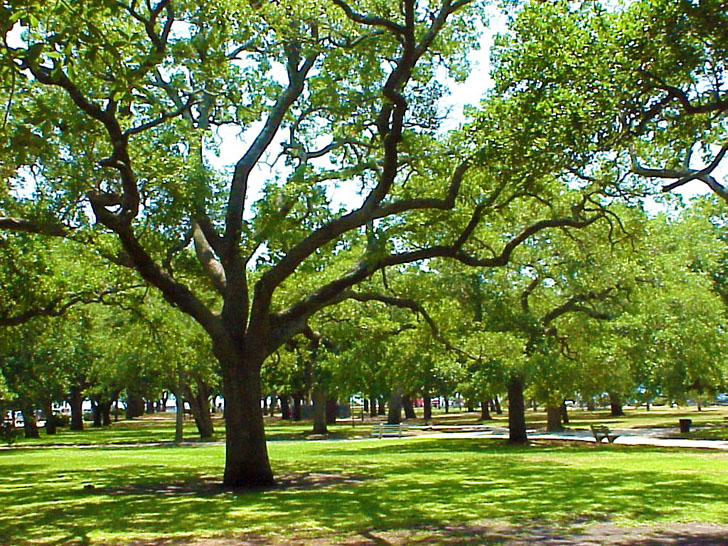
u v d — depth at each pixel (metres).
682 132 11.14
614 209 25.78
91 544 10.49
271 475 17.12
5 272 18.72
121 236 15.23
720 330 30.38
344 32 17.39
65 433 55.97
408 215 18.45
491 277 29.11
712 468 19.36
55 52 7.55
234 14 14.73
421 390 53.22
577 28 11.06
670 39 9.96
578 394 33.34
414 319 25.72
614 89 10.58
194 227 18.81
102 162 14.43
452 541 10.09
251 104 18.91
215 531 11.23
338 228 16.33
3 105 13.95
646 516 11.88
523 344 26.70
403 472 19.86
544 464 21.38
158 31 15.88
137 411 94.00
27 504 14.91
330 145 19.86
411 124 18.91
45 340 33.47
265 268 19.78
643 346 28.19
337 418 76.81
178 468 22.83
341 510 13.02
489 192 17.88
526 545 9.72
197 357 35.22
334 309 24.14
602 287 28.11
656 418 54.34
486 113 12.57
